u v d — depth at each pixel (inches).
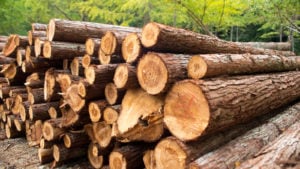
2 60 236.7
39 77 193.3
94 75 137.1
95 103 141.6
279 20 334.3
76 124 153.6
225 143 114.0
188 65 109.7
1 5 417.4
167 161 104.0
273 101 138.3
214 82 104.4
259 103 123.4
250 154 108.3
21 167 163.5
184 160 99.2
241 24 382.3
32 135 191.3
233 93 106.8
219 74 113.3
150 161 118.4
